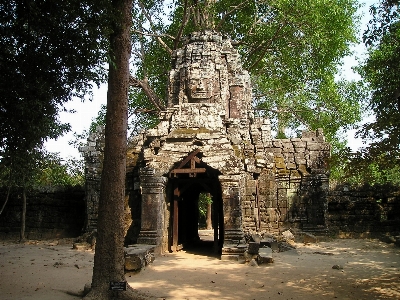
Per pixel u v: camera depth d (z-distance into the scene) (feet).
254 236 50.62
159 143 51.26
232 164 47.11
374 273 34.32
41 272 36.11
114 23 27.71
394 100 31.81
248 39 91.61
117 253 26.14
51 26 28.50
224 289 29.04
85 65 30.63
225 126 58.44
